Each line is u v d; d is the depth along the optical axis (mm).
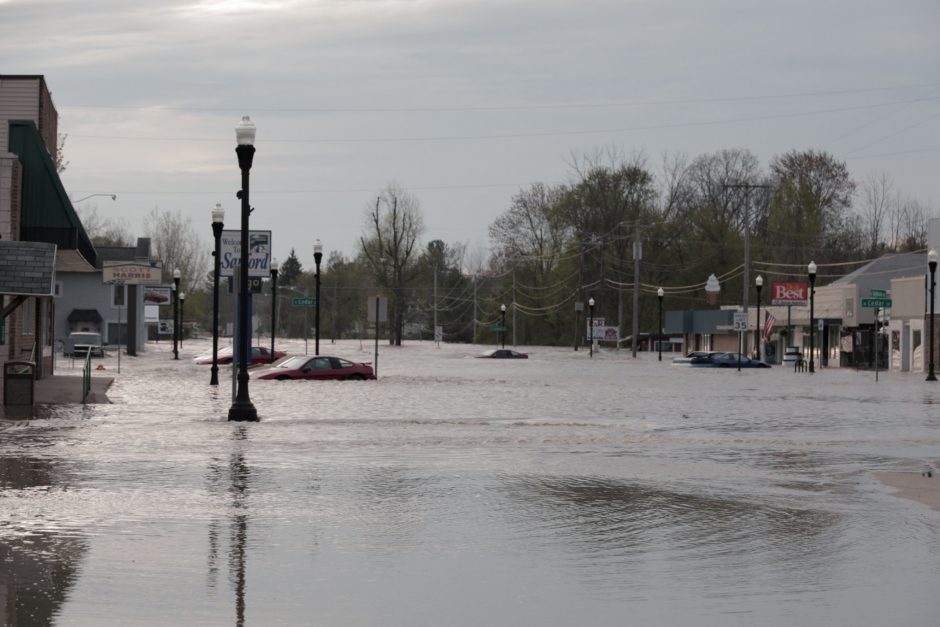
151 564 18281
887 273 141375
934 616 15523
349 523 22359
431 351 195000
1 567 17891
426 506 24531
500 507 24516
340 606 15789
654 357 175250
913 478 29891
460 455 34188
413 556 19312
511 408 55000
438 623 14977
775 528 22281
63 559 18547
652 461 33344
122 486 26625
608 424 46094
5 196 61750
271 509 23797
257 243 55656
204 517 22688
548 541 20797
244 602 15906
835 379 95500
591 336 184750
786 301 140875
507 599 16328
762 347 163875
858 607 16000
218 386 70250
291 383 76812
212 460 31781
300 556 19125
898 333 123750
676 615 15500
